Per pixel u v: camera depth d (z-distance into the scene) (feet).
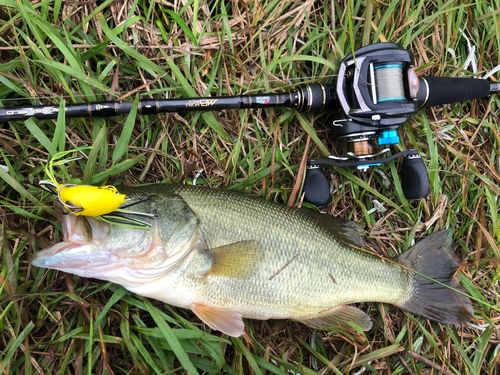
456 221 1.24
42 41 0.98
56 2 1.01
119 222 0.87
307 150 1.11
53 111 0.96
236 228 0.95
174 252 0.91
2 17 1.02
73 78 1.04
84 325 0.99
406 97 1.05
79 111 0.97
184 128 1.10
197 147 1.11
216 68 1.10
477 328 1.19
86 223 0.86
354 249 1.06
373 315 1.18
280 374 1.04
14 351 0.92
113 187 0.87
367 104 1.03
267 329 1.11
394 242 1.21
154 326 1.06
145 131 1.09
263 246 0.97
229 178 1.11
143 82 1.07
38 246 0.99
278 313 0.99
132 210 0.88
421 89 1.09
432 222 1.19
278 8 1.15
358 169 1.11
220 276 0.94
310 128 1.11
